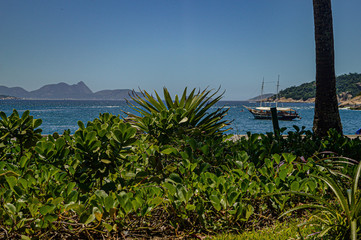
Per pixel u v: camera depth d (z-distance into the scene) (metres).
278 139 4.69
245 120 62.47
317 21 7.64
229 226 2.70
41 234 2.18
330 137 4.75
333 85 7.58
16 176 2.54
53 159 2.69
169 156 3.79
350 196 2.40
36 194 2.52
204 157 3.71
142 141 3.67
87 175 2.62
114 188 2.67
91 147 2.63
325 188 3.26
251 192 2.98
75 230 2.30
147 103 5.50
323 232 2.23
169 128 3.45
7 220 2.08
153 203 2.44
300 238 2.34
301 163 3.48
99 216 2.21
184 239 2.48
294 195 3.15
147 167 3.39
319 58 7.61
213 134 5.07
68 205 2.23
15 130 3.24
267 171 3.43
